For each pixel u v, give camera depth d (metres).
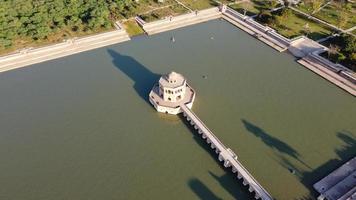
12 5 171.38
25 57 154.50
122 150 115.75
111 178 106.81
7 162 111.56
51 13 169.50
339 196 97.75
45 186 104.50
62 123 125.69
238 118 126.00
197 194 102.12
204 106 131.12
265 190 100.44
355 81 137.88
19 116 128.38
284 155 111.94
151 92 134.00
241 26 179.88
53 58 157.12
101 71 150.50
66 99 136.12
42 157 113.25
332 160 109.81
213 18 187.62
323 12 180.50
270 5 190.25
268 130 121.06
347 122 123.94
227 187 103.94
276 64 153.75
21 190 103.25
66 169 109.44
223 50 163.62
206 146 117.25
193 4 194.88
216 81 143.88
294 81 143.75
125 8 187.00
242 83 142.88
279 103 132.62
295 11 183.00
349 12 179.50
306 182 103.25
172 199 100.94
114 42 167.62
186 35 174.75
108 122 126.19
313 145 115.19
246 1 196.88
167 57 158.50
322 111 128.75
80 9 176.12
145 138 120.31
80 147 116.75
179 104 128.00
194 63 154.50
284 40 162.12
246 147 114.94
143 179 106.56
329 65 146.38
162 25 178.62
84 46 163.25
